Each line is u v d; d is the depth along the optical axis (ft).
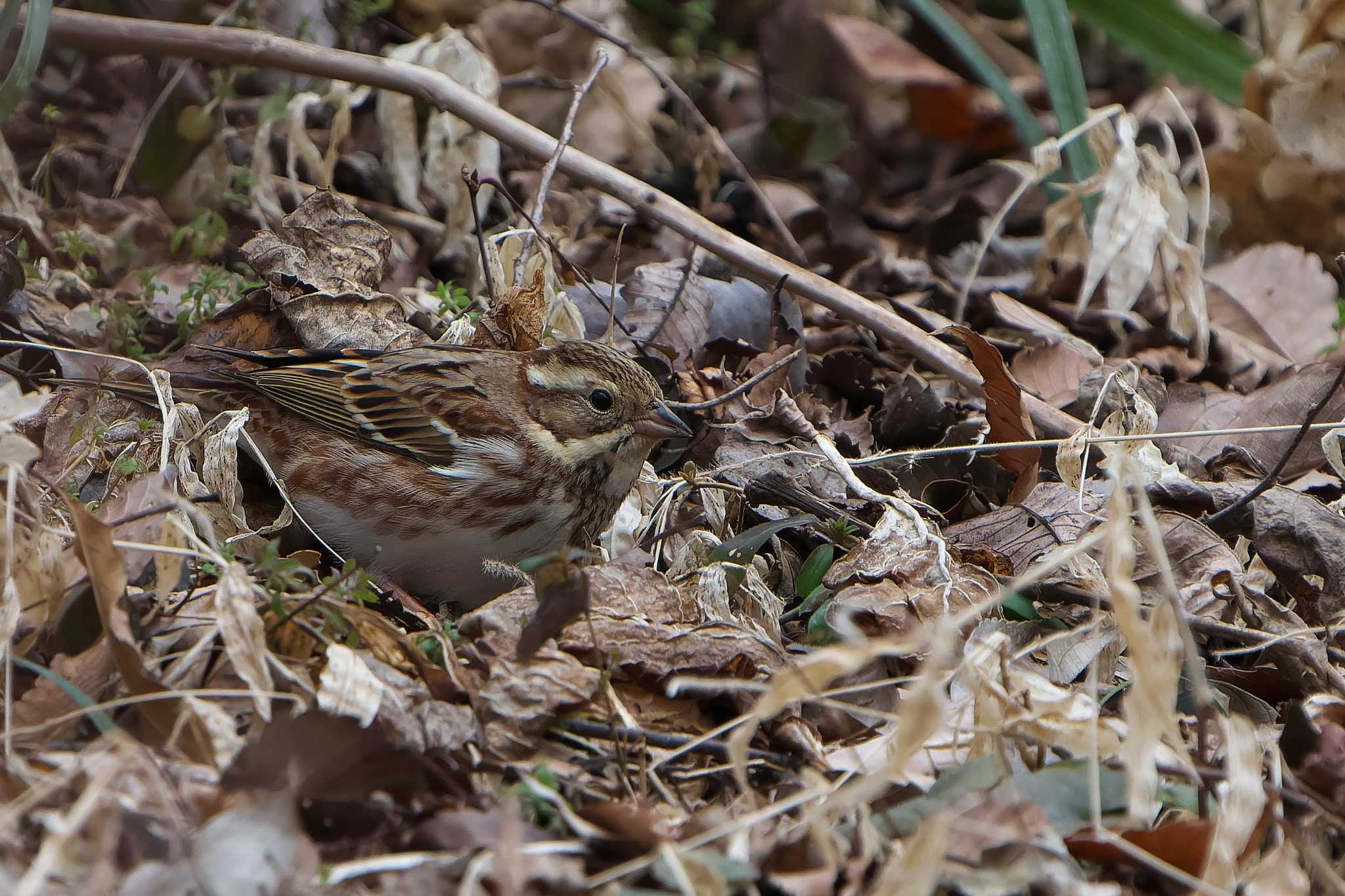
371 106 50.39
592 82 40.75
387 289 42.73
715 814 21.52
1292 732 25.00
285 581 25.63
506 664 24.85
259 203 43.24
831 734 26.12
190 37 39.37
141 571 26.63
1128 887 21.76
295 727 21.03
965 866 20.76
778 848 20.76
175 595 26.53
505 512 32.45
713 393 38.78
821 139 56.39
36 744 21.91
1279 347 46.85
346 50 47.96
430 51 44.42
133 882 18.24
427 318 39.93
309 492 33.06
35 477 27.94
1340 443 37.19
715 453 37.06
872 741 25.04
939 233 51.98
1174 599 22.33
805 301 45.80
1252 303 48.44
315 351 34.60
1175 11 51.67
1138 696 21.24
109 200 43.16
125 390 31.78
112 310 36.50
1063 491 34.47
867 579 30.07
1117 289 39.50
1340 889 21.11
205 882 18.48
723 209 51.11
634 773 23.75
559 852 20.45
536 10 54.13
